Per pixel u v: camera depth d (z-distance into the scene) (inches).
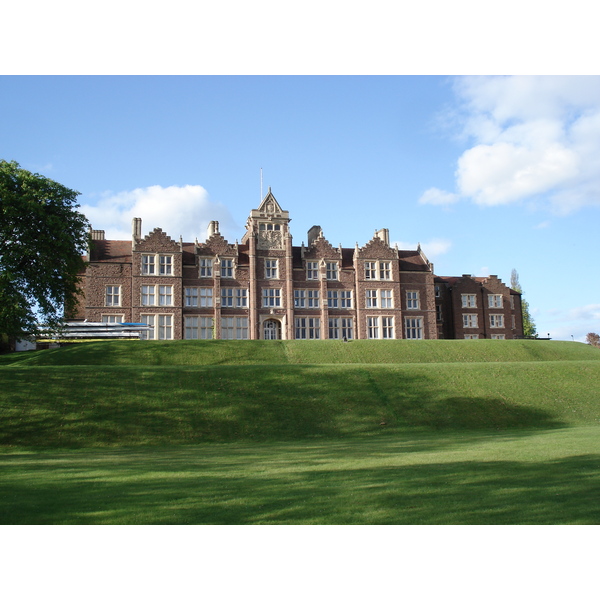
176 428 1141.7
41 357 1839.3
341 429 1197.1
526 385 1517.0
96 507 497.7
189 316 2546.8
